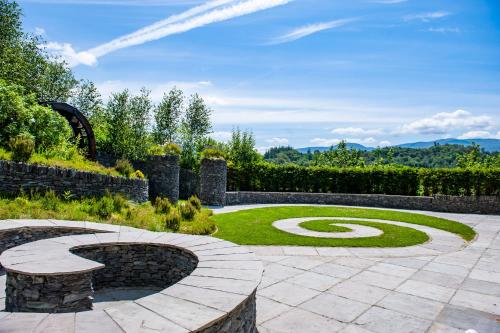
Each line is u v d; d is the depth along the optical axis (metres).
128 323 3.41
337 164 44.44
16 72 21.88
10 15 23.50
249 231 12.22
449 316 5.61
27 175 10.19
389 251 9.73
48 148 14.10
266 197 23.89
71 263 5.14
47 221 8.46
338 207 20.95
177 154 20.30
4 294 5.87
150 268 6.95
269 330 5.05
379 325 5.27
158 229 10.73
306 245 10.25
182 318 3.55
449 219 16.55
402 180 23.95
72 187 11.41
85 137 19.55
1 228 7.26
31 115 13.80
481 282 7.27
